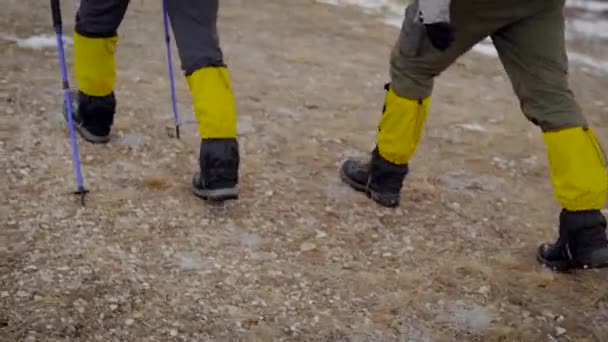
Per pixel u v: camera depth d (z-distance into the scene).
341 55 7.08
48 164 3.87
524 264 3.46
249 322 2.86
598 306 3.17
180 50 3.51
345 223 3.69
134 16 7.26
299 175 4.16
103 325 2.74
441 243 3.60
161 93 5.20
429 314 3.03
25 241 3.18
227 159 3.55
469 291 3.21
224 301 2.97
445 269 3.36
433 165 4.58
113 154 4.10
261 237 3.47
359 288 3.16
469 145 5.04
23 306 2.78
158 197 3.69
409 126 3.66
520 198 4.24
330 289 3.13
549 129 3.26
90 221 3.41
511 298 3.18
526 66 3.27
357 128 5.07
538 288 3.27
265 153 4.41
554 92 3.24
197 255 3.26
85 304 2.84
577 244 3.28
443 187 4.25
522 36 3.25
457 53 3.41
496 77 7.13
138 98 5.03
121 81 5.36
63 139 4.17
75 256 3.12
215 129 3.51
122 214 3.50
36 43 5.91
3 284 2.88
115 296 2.90
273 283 3.13
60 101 4.72
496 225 3.85
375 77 6.46
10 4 6.97
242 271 3.19
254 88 5.69
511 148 5.06
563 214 3.32
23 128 4.25
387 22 8.83
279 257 3.33
